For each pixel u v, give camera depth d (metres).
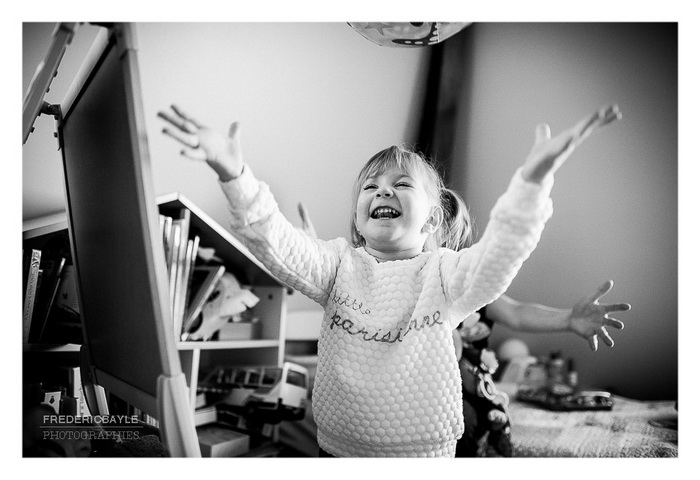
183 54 1.50
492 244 0.77
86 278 1.04
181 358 1.29
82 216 1.02
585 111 2.14
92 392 1.08
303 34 1.67
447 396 0.85
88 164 0.95
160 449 1.05
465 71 2.04
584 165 2.12
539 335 2.12
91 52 0.88
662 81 2.16
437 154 2.01
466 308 0.85
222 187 0.80
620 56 2.15
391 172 0.98
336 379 0.86
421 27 1.10
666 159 2.14
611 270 2.11
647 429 1.52
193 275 1.36
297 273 0.89
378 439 0.83
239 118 1.60
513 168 2.14
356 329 0.87
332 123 1.77
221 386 1.46
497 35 2.10
